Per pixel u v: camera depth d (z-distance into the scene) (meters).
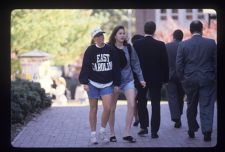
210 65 15.22
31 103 21.34
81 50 46.31
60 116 21.72
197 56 15.11
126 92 15.23
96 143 15.02
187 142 15.39
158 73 15.90
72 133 17.31
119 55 15.00
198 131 17.73
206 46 15.13
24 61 33.75
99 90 14.77
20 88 20.58
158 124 16.02
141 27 54.81
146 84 15.95
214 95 15.18
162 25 53.34
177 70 15.41
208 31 39.81
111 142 15.37
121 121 20.34
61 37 41.16
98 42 14.58
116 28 15.11
